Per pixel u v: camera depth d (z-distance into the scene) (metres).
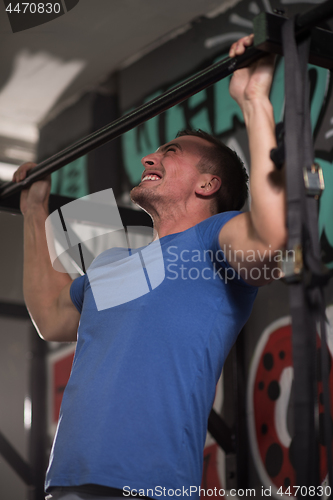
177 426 1.00
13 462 2.70
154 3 2.80
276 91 2.35
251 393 2.21
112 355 1.05
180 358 1.03
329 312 1.96
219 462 2.28
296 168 0.84
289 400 2.07
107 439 0.96
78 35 3.06
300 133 0.87
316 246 0.83
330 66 1.01
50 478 1.00
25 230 1.64
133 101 3.26
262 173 0.92
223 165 1.36
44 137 3.85
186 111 2.82
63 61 3.29
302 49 0.91
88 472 0.94
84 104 3.52
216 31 2.80
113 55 3.26
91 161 3.29
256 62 1.00
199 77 1.11
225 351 1.11
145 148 3.08
